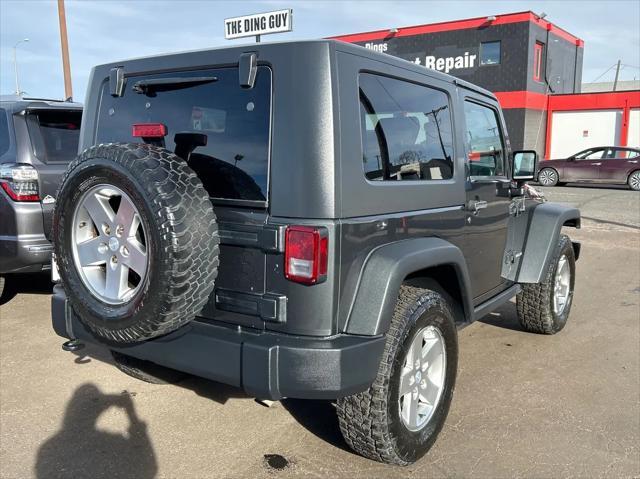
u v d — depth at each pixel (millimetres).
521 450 3201
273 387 2471
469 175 3740
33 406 3648
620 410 3689
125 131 3158
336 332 2561
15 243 4883
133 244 2541
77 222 2746
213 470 2977
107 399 3766
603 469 3020
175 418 3529
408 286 3029
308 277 2426
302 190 2469
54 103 5465
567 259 5238
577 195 17953
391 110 2947
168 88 2953
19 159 5016
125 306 2561
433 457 3125
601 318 5738
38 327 5109
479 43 27766
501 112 4414
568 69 32500
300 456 3113
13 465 2994
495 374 4262
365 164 2730
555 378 4195
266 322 2572
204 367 2627
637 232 11109
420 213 3094
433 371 3148
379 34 30125
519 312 5062
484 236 3949
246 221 2584
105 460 3055
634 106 26922
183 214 2406
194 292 2484
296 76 2502
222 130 2721
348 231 2553
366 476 2936
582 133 28625
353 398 2750
